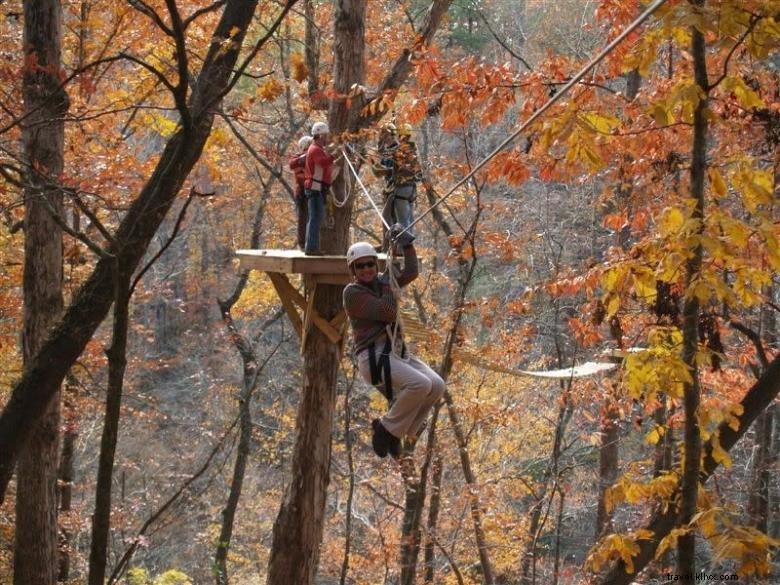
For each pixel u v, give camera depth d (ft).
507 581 66.85
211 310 115.14
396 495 68.44
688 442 19.81
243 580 80.23
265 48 55.88
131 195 42.01
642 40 20.74
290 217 69.97
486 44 108.68
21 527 38.52
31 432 29.91
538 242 68.74
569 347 64.80
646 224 31.96
